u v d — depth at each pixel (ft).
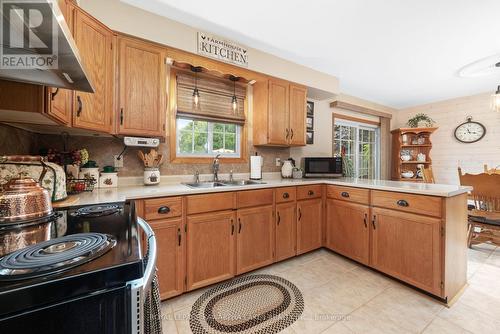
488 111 12.18
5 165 3.46
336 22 6.24
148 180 6.43
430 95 12.87
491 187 7.41
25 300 1.31
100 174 5.80
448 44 7.34
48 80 3.18
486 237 8.39
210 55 6.77
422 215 5.35
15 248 1.98
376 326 4.47
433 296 5.32
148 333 1.86
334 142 12.65
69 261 1.59
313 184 7.95
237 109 8.61
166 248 5.12
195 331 4.37
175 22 6.19
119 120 5.40
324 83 9.73
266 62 8.04
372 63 8.82
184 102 7.51
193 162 7.71
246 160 8.89
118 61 5.41
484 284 5.90
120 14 5.42
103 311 1.53
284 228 7.19
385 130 14.67
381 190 6.27
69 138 5.75
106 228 2.55
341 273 6.57
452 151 13.41
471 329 4.36
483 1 5.33
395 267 5.91
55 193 3.84
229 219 6.06
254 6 5.60
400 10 5.69
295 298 5.38
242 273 6.29
